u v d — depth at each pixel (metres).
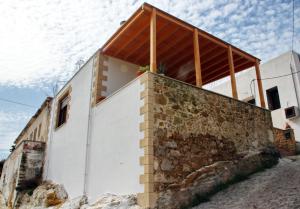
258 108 9.16
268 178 6.99
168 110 6.45
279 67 13.62
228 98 8.14
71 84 11.05
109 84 8.95
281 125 13.02
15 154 15.70
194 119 6.95
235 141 7.81
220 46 8.72
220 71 10.66
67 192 9.16
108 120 7.59
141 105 6.32
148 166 5.63
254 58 9.80
